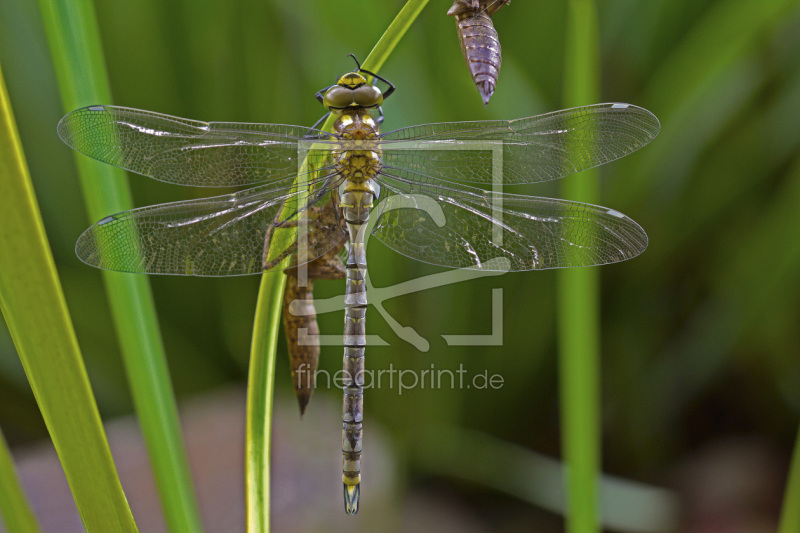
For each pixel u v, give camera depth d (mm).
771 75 755
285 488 739
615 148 692
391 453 753
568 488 684
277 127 694
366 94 699
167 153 688
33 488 742
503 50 754
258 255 690
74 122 678
